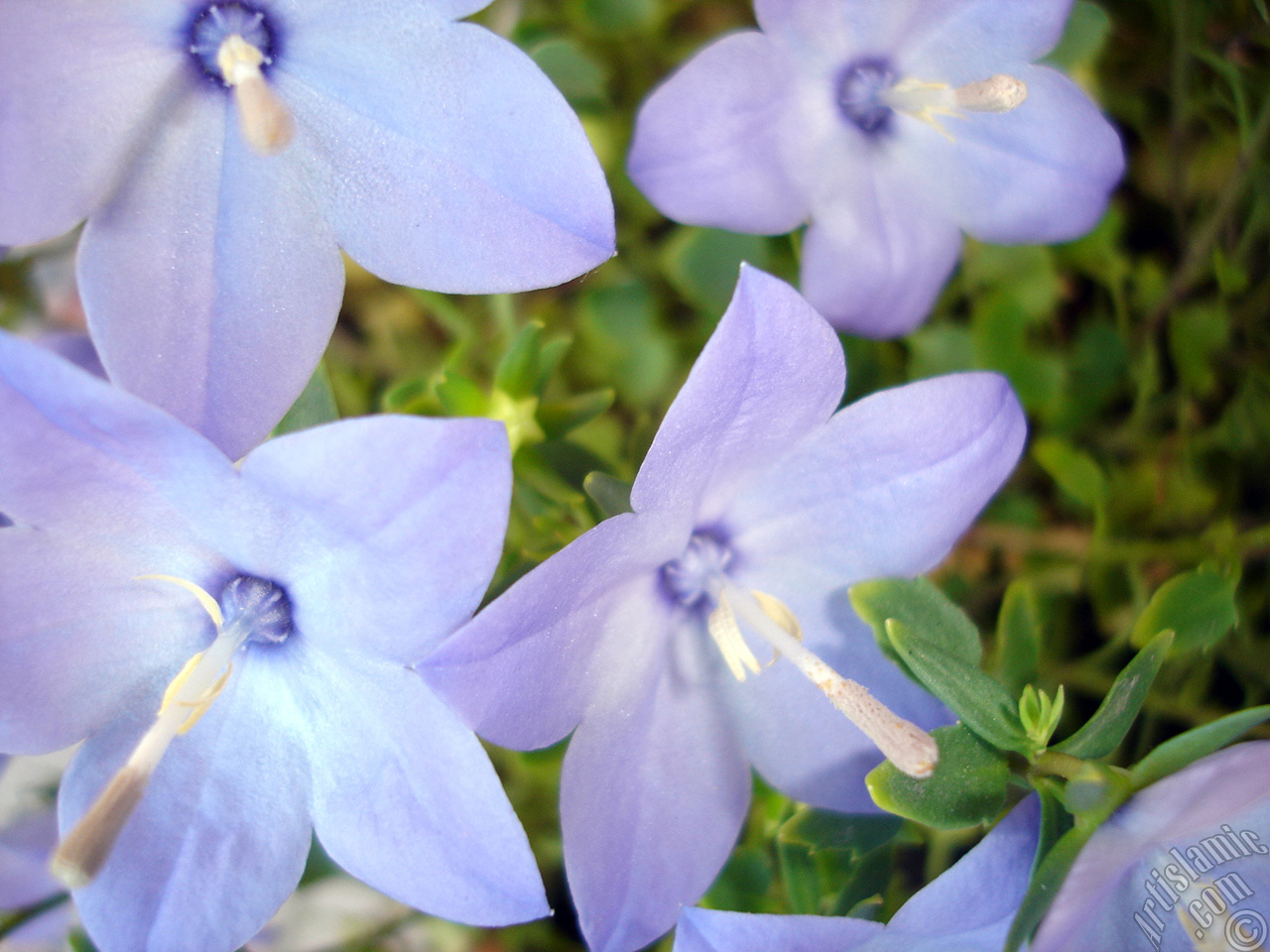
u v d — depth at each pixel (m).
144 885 0.07
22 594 0.07
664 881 0.07
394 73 0.07
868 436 0.07
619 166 0.11
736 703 0.08
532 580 0.06
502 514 0.06
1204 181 0.11
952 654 0.07
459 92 0.07
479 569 0.06
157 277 0.07
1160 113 0.11
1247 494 0.11
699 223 0.08
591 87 0.11
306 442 0.06
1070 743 0.07
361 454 0.06
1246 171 0.10
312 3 0.07
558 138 0.07
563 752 0.10
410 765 0.07
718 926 0.06
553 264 0.07
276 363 0.07
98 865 0.06
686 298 0.11
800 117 0.09
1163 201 0.11
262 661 0.07
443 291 0.07
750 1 0.11
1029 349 0.11
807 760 0.08
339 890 0.11
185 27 0.07
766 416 0.07
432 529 0.06
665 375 0.11
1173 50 0.11
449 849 0.07
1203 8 0.11
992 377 0.07
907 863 0.10
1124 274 0.11
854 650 0.08
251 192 0.07
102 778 0.07
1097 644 0.11
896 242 0.09
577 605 0.07
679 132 0.08
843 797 0.08
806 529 0.08
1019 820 0.07
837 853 0.09
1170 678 0.10
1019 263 0.11
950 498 0.07
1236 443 0.11
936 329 0.11
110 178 0.07
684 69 0.08
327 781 0.07
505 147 0.07
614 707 0.07
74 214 0.07
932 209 0.09
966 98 0.08
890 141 0.09
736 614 0.08
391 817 0.07
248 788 0.07
